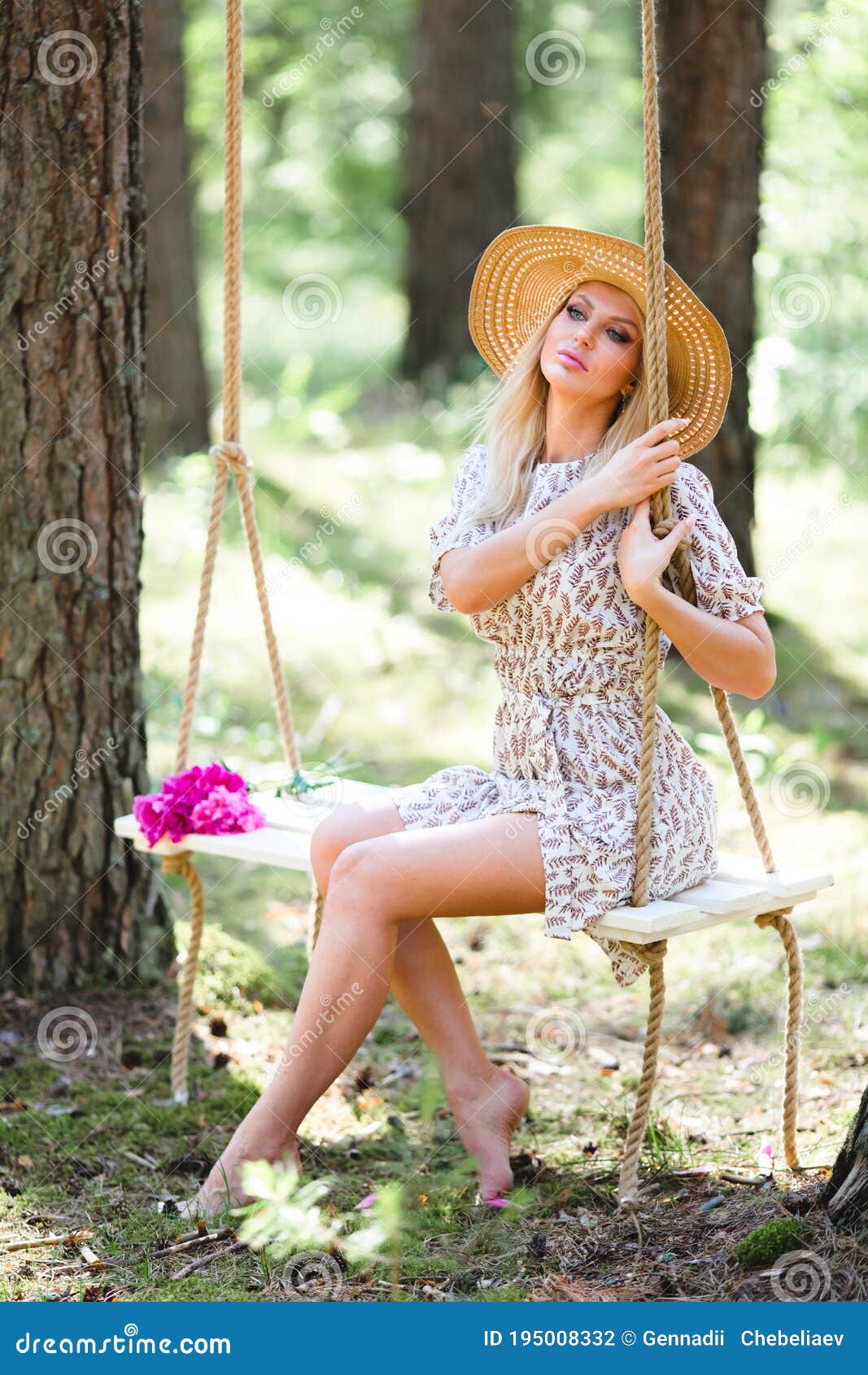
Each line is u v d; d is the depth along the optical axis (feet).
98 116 14.30
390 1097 13.80
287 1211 8.84
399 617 28.43
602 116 60.85
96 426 14.84
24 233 14.33
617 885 10.92
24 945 15.37
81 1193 11.95
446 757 22.62
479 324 13.00
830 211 29.30
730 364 11.64
